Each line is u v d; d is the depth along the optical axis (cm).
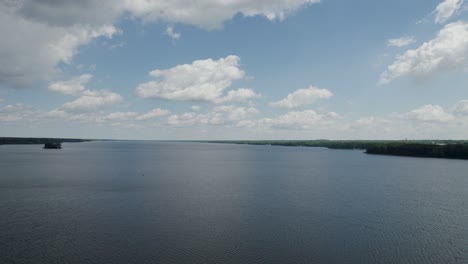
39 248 3728
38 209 5556
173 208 5712
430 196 7075
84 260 3406
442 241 4106
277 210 5625
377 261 3488
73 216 5097
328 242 4028
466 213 5525
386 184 8888
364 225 4766
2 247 3756
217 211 5519
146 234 4244
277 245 3900
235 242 3981
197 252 3650
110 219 4941
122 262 3366
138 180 9444
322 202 6325
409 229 4591
